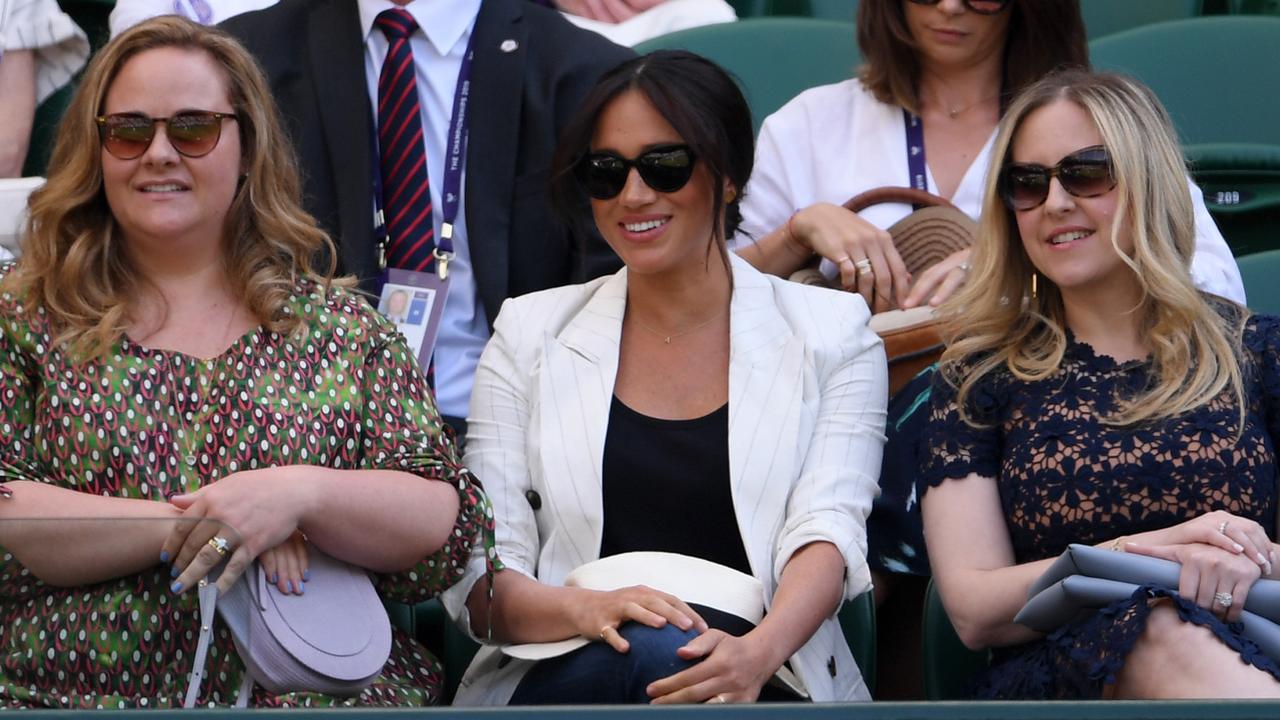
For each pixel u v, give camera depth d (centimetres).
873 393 1160
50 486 1006
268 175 1105
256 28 1432
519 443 1150
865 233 1377
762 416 1118
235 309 1084
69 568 945
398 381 1100
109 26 1673
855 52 1698
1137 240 1094
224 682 976
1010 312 1146
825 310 1173
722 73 1159
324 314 1093
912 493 1254
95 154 1064
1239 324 1118
